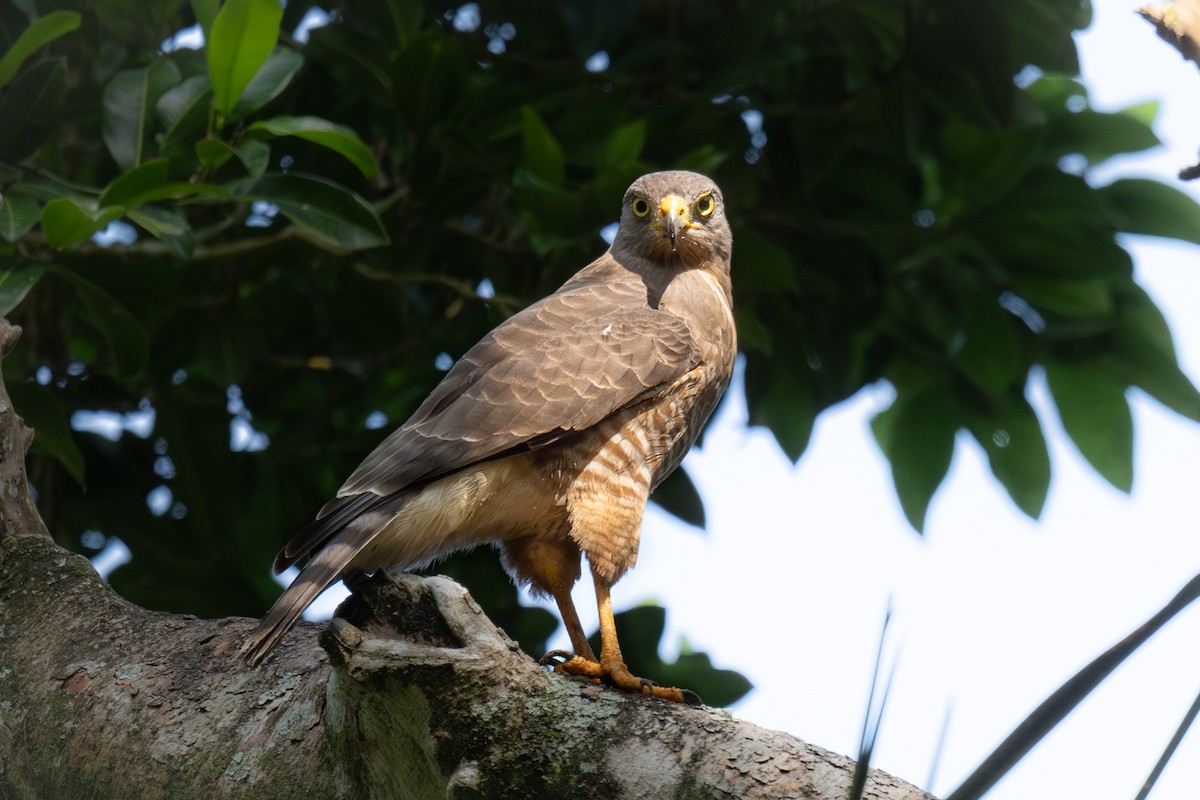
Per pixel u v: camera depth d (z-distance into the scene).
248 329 11.02
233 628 6.20
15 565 6.61
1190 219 10.58
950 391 11.39
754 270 9.93
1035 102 10.21
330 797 5.44
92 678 6.01
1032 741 3.66
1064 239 10.46
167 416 10.38
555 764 5.07
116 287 10.20
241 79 8.31
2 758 6.04
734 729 5.07
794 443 10.97
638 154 10.18
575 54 10.69
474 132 9.98
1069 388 11.29
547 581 8.27
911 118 10.35
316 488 11.16
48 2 9.71
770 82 10.98
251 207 10.72
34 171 8.77
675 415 8.18
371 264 11.05
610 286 8.77
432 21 10.90
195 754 5.66
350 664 5.01
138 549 10.74
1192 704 3.98
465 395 7.73
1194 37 5.40
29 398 9.13
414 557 7.63
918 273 11.03
